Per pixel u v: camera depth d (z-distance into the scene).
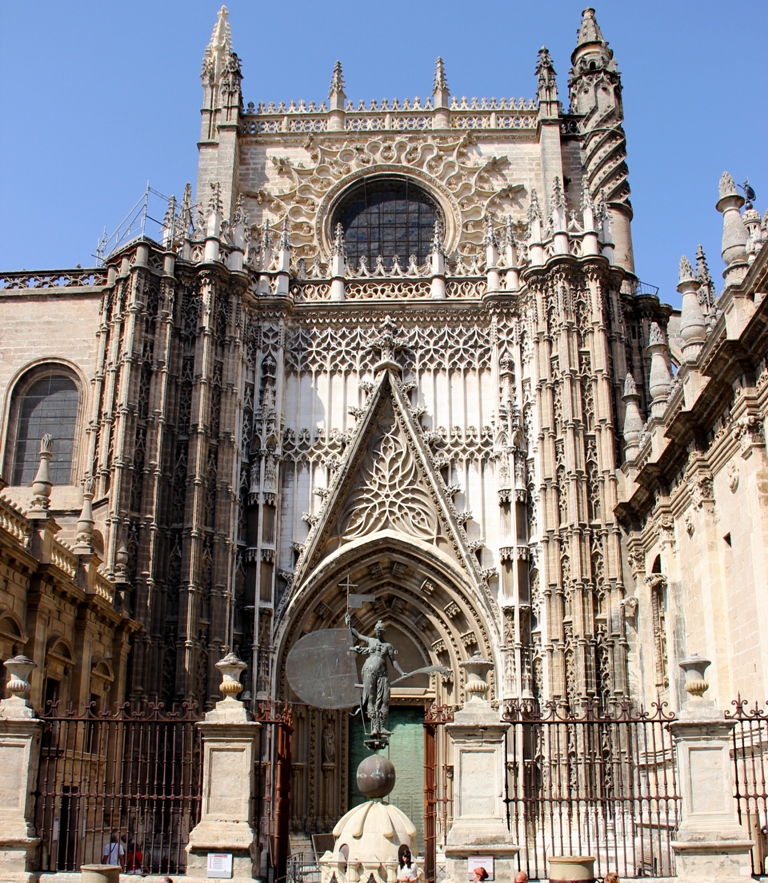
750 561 23.00
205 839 17.33
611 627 33.44
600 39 46.06
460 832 17.41
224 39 45.88
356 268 43.09
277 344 39.16
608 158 43.41
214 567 34.62
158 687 32.47
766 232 25.41
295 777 34.81
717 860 16.55
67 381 39.72
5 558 23.20
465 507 37.62
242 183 43.75
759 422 22.67
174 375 36.12
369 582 37.66
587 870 16.89
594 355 36.50
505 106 44.69
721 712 17.33
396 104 44.84
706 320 29.14
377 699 20.53
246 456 37.69
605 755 31.80
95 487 35.62
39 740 18.52
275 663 35.09
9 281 40.75
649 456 32.00
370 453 38.25
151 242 37.06
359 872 17.88
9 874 17.16
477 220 43.00
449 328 39.75
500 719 18.06
